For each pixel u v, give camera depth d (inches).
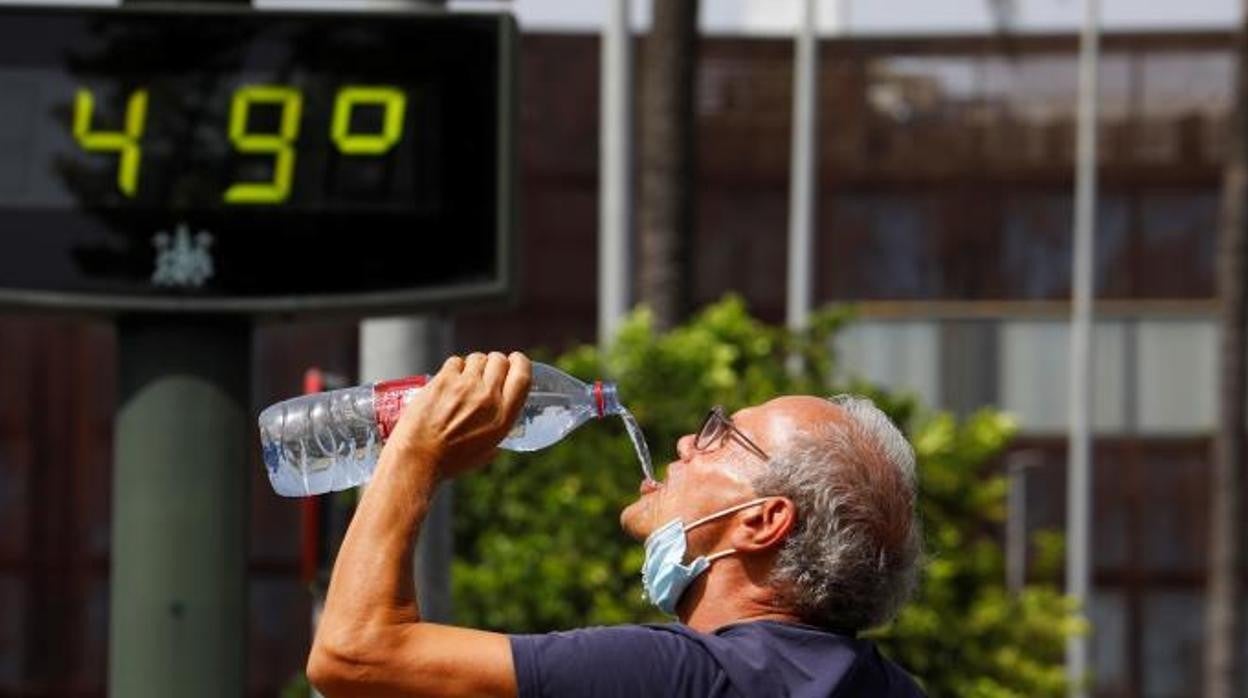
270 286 413.1
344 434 250.7
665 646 216.8
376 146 413.1
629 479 844.0
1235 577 2150.6
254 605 2229.3
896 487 227.0
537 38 2363.4
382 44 414.6
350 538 218.2
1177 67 2440.9
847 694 220.7
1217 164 2436.0
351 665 213.6
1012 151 2412.6
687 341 887.1
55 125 413.7
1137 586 2444.6
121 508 418.3
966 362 2420.0
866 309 2417.6
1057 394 2432.3
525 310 2365.9
